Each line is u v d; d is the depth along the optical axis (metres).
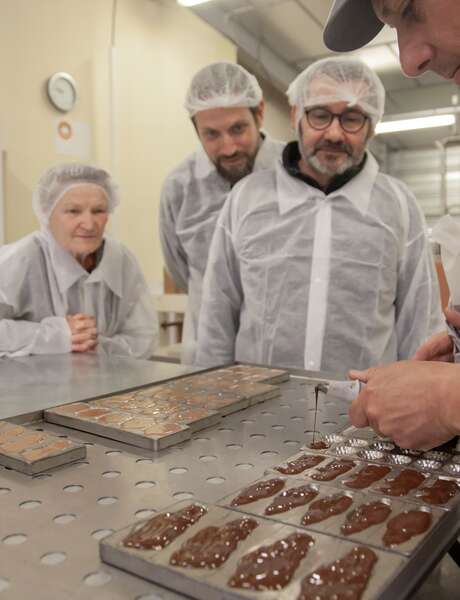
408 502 0.52
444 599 0.48
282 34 2.13
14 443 0.67
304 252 1.53
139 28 2.76
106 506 0.53
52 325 1.52
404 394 0.63
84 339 1.51
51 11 2.39
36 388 0.99
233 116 1.84
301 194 1.56
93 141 2.59
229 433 0.77
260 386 0.96
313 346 1.51
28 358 1.36
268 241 1.56
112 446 0.71
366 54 2.35
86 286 1.77
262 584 0.38
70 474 0.62
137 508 0.53
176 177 2.04
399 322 1.58
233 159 1.88
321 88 1.45
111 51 2.62
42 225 1.74
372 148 4.20
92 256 1.82
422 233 1.56
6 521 0.50
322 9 1.90
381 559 0.41
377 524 0.47
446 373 0.61
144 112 2.79
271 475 0.59
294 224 1.55
